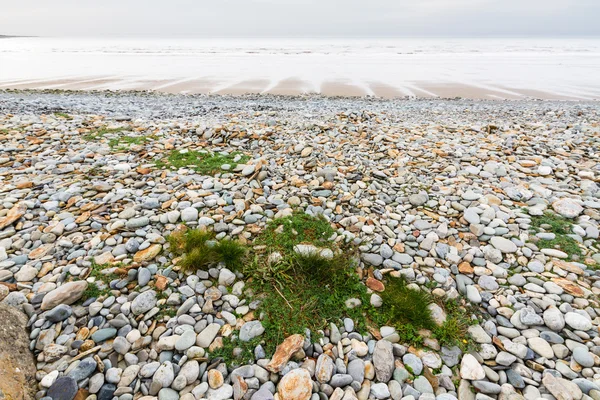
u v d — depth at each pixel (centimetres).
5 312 317
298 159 698
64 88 2131
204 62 3703
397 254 442
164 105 1573
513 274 416
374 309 373
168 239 439
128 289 375
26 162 670
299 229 471
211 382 298
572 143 820
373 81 2508
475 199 557
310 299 372
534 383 304
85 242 432
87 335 327
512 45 7275
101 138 827
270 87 2234
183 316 346
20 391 270
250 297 376
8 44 8112
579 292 381
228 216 492
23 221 468
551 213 519
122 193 541
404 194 582
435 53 5053
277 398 289
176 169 653
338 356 326
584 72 2992
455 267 427
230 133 820
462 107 1634
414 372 317
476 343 344
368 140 831
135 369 305
